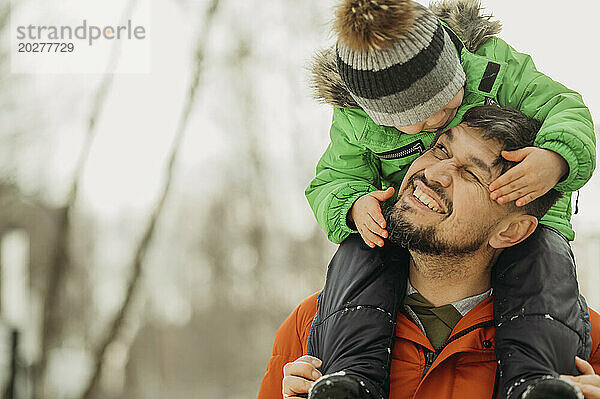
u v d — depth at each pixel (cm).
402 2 145
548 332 143
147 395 728
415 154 170
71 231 679
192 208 770
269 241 771
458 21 176
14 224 682
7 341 589
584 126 153
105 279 698
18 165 676
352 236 174
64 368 658
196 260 777
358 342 152
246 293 779
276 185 767
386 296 158
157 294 754
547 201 157
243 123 745
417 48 146
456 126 157
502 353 145
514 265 155
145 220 710
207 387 763
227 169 764
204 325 773
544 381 131
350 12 144
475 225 151
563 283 152
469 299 159
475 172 152
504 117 155
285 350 179
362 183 175
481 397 151
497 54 174
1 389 584
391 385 156
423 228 153
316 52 175
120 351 719
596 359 162
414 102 150
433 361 156
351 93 157
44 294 670
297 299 774
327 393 138
